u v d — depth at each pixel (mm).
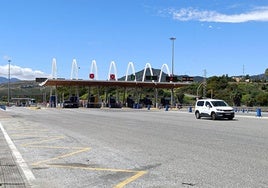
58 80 77625
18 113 52750
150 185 8703
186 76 87812
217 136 20250
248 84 133500
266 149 14836
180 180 9195
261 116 44875
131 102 89625
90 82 80625
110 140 18406
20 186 8727
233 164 11391
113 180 9344
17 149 15195
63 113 52969
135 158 12734
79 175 10000
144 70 86875
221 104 38094
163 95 130375
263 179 9219
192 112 57406
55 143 17266
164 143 17016
